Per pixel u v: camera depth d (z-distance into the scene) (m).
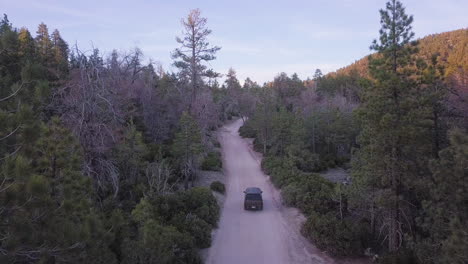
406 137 15.16
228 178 33.81
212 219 20.55
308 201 23.19
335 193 21.66
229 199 26.84
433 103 16.39
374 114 15.87
